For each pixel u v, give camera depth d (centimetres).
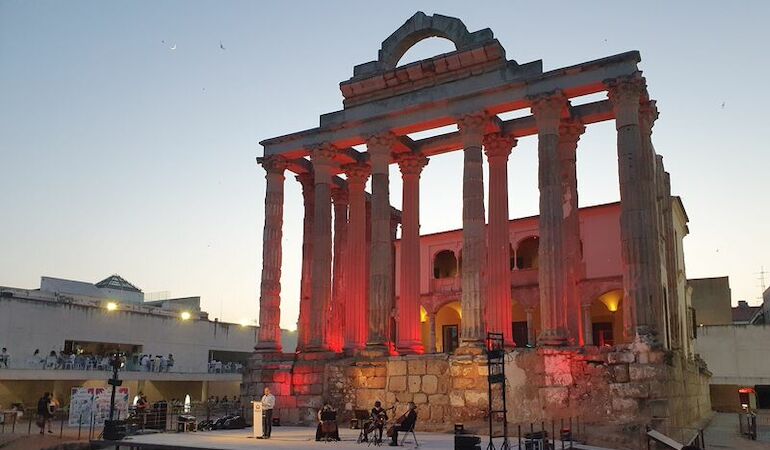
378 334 3241
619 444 2280
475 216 3047
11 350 4916
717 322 6241
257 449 2119
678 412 2742
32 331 5069
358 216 3750
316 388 3284
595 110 3216
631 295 2644
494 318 3161
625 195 2723
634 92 2789
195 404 4612
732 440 2955
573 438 2353
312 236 4019
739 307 7981
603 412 2534
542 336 2772
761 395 5878
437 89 3284
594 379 2584
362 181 3819
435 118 3259
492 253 3259
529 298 4372
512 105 3081
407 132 3444
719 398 6012
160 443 2355
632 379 2503
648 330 2572
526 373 2720
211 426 3003
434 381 2941
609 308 4275
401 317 3397
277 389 3347
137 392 5781
